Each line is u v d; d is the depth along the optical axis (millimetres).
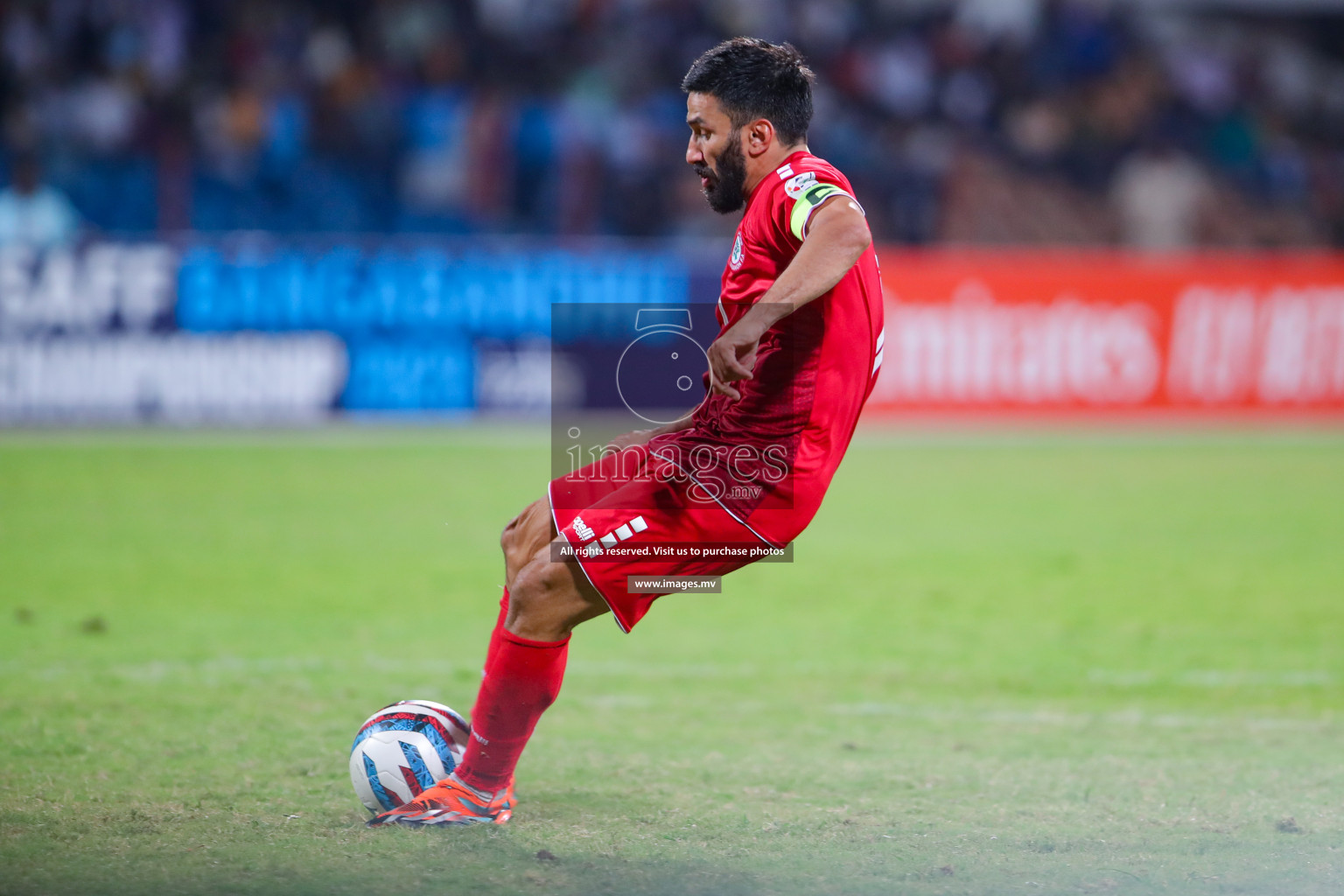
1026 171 58688
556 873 10977
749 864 11289
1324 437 43625
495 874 10922
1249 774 14305
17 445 37062
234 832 11875
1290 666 19781
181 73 51500
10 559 25453
